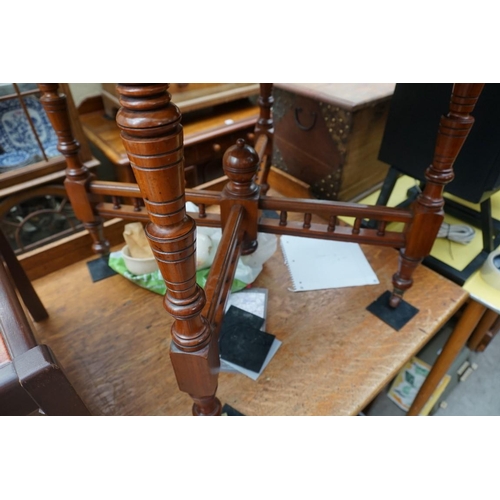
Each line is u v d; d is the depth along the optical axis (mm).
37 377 308
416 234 693
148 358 771
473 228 1098
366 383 720
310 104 1016
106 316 859
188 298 388
